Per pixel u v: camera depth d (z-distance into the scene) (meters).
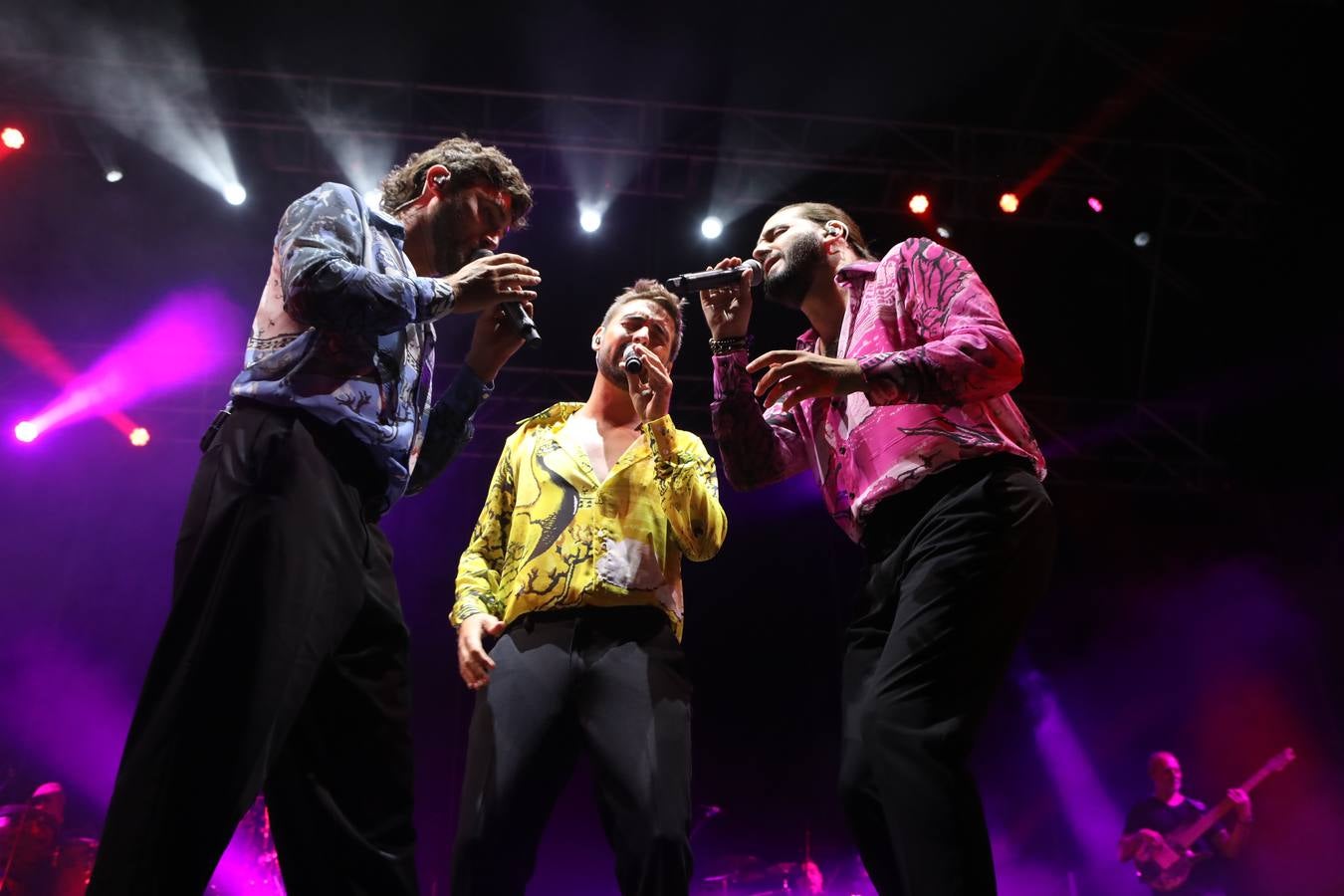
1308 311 7.82
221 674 1.49
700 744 9.11
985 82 7.95
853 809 1.79
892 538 1.92
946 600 1.77
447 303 1.71
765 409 2.45
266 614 1.53
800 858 8.85
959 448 1.87
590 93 8.01
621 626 2.26
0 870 5.08
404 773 1.77
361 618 1.74
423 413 1.91
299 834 1.72
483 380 2.25
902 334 2.02
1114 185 7.76
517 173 2.12
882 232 8.23
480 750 2.18
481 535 2.51
